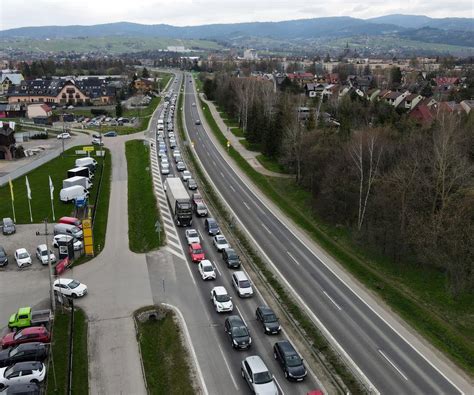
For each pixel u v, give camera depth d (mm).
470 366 37969
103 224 64562
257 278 51031
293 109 116938
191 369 35844
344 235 64938
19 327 40594
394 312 45406
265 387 32594
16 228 63719
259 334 40625
